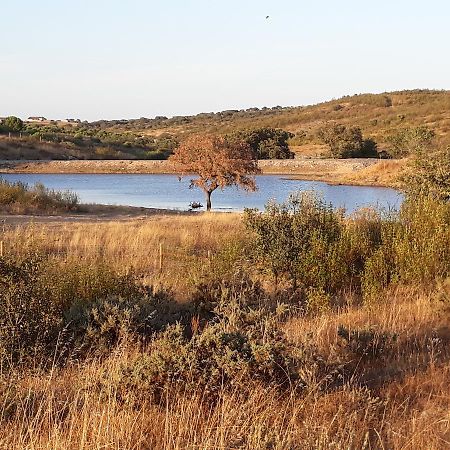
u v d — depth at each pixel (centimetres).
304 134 14400
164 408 509
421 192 1283
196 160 3791
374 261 1034
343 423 480
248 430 450
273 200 1327
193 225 2069
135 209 3247
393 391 557
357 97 18688
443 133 11394
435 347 681
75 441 428
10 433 425
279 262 1074
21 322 667
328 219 1156
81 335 708
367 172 6341
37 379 565
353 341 662
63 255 1284
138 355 599
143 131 18138
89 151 9956
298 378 557
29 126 13338
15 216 2545
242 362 538
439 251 1029
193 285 923
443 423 485
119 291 862
